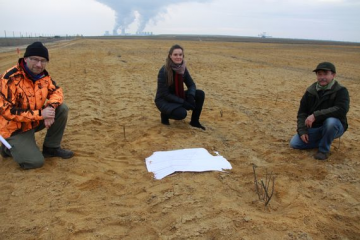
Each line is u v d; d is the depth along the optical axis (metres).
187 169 3.39
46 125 3.23
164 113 4.84
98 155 3.78
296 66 14.59
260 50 27.45
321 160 3.75
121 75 10.26
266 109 6.29
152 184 3.11
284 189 3.05
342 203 2.85
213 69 12.44
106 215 2.59
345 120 3.79
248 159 3.76
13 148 3.25
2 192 2.89
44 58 3.14
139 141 4.24
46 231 2.38
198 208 2.69
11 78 3.09
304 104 3.96
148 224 2.48
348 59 19.95
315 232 2.41
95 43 35.22
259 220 2.52
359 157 3.87
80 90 7.66
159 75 4.69
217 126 5.10
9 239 2.28
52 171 3.33
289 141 4.43
